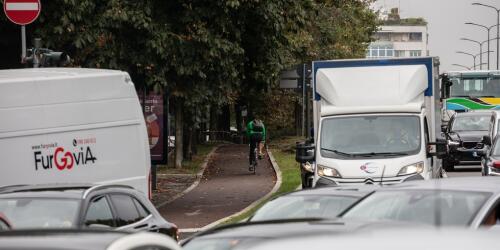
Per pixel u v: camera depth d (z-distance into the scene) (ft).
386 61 118.42
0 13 127.03
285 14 137.80
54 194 61.41
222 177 193.67
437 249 17.51
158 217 67.21
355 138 114.01
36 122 89.45
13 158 88.12
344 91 116.78
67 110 91.50
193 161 240.73
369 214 50.49
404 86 116.06
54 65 106.11
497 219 50.65
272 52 141.18
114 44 129.08
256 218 63.00
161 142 157.89
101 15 127.44
